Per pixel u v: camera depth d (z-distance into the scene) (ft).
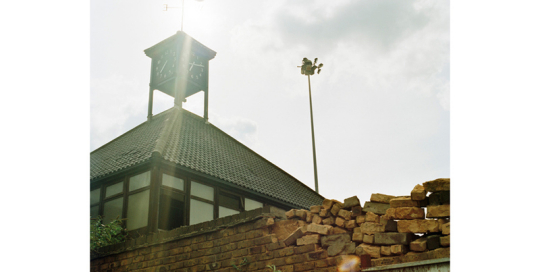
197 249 18.19
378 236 13.07
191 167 32.96
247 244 16.52
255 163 45.70
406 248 12.62
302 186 49.37
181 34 42.78
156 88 44.78
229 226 17.28
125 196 32.27
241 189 36.65
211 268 17.40
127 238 30.32
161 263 19.36
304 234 14.90
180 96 42.93
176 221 31.30
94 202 34.40
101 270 21.65
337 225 14.38
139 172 32.17
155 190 30.30
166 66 43.83
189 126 42.32
